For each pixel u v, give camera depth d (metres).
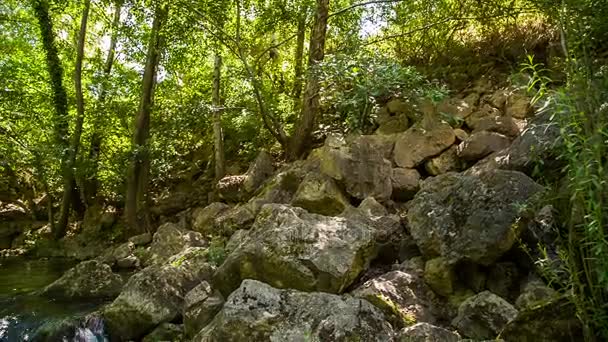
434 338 3.52
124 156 11.20
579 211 2.98
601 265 2.69
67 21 13.29
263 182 8.41
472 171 5.50
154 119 11.41
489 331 3.70
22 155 11.89
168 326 4.91
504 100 7.35
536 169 3.94
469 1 8.43
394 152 7.25
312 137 8.93
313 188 6.53
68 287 6.57
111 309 5.11
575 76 2.91
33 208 13.20
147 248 8.65
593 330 2.95
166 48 10.24
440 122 7.16
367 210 6.05
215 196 9.40
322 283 4.45
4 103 11.31
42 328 5.16
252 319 3.89
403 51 9.53
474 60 8.58
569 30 3.13
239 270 4.81
